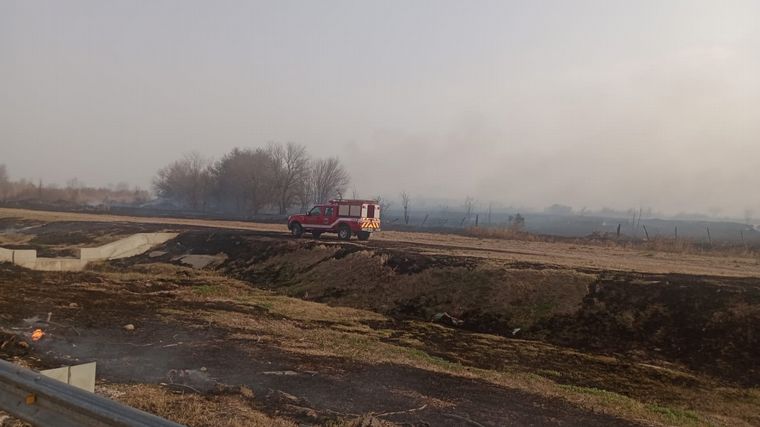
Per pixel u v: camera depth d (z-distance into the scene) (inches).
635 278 890.7
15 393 230.5
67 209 3127.5
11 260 1138.7
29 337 512.1
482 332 831.7
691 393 575.8
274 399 377.1
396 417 367.9
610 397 512.7
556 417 412.2
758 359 659.4
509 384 516.4
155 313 725.9
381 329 798.5
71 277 1047.6
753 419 511.8
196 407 325.7
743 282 864.3
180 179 4156.0
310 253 1255.5
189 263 1365.7
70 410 206.2
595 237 2285.9
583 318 812.6
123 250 1434.5
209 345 545.0
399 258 1111.0
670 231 3661.4
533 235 2137.1
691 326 743.7
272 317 792.3
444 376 513.3
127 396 338.3
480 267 998.4
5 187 4106.8
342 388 426.3
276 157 3430.1
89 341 525.0
